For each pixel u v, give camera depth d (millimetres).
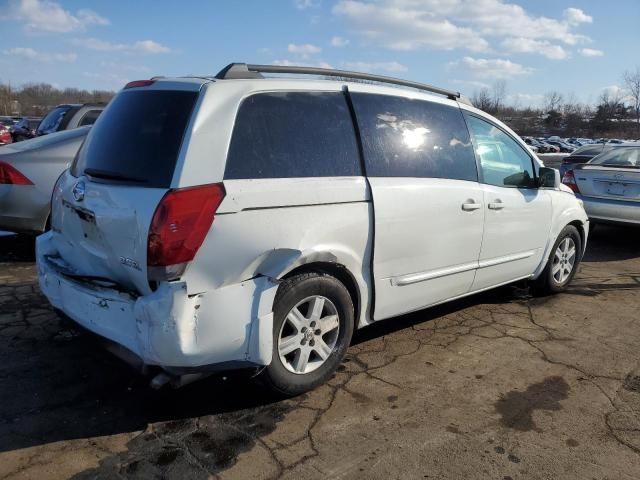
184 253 2715
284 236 3053
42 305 4715
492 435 3055
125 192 2893
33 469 2629
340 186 3324
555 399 3467
